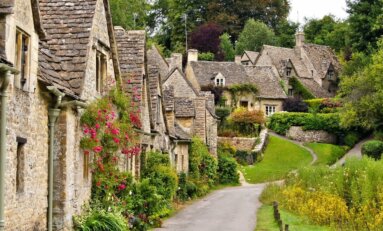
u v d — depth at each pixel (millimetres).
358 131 66125
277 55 84875
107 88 19094
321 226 21609
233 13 107438
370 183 21594
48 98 14070
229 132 66062
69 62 16188
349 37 81000
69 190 15094
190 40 100438
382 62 54500
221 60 97188
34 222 13156
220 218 24781
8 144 11375
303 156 60188
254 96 74875
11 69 10727
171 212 26828
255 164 58875
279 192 32344
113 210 17750
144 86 26125
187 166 40188
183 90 57188
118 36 26250
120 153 20469
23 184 12398
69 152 15062
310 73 85062
